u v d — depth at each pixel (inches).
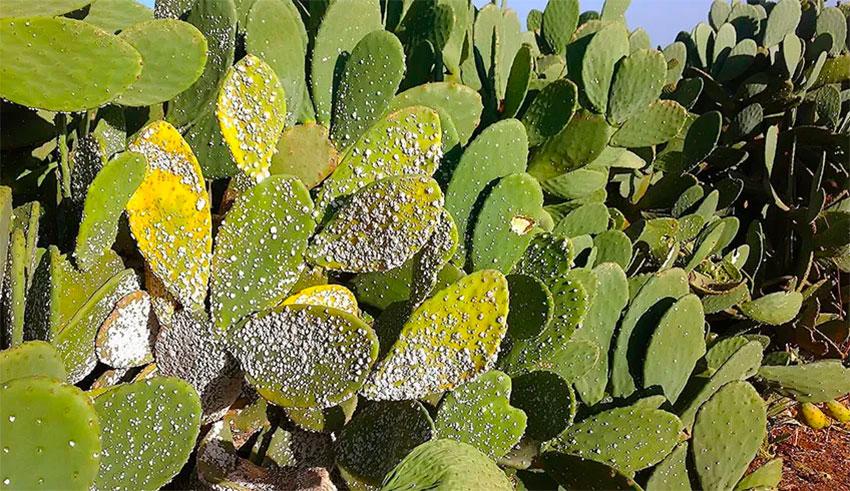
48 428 36.0
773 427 129.0
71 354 49.6
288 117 61.0
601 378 73.0
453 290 52.4
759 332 127.0
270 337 51.6
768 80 141.4
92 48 43.3
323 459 59.3
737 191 126.1
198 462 52.1
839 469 123.0
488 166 62.2
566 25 110.9
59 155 54.0
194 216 50.1
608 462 66.4
